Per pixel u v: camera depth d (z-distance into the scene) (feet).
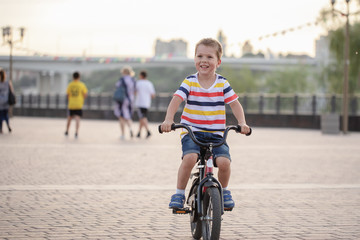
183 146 20.15
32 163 44.62
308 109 122.93
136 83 74.79
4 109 79.92
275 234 22.36
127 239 21.21
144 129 100.32
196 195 20.43
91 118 159.94
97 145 62.59
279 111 128.98
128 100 72.90
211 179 19.16
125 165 44.68
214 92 20.07
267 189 33.86
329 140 78.38
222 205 18.90
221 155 19.72
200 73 20.11
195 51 20.26
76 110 72.95
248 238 21.67
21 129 91.45
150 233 22.24
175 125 19.30
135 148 59.88
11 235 21.39
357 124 110.73
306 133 98.37
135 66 376.68
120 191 32.24
